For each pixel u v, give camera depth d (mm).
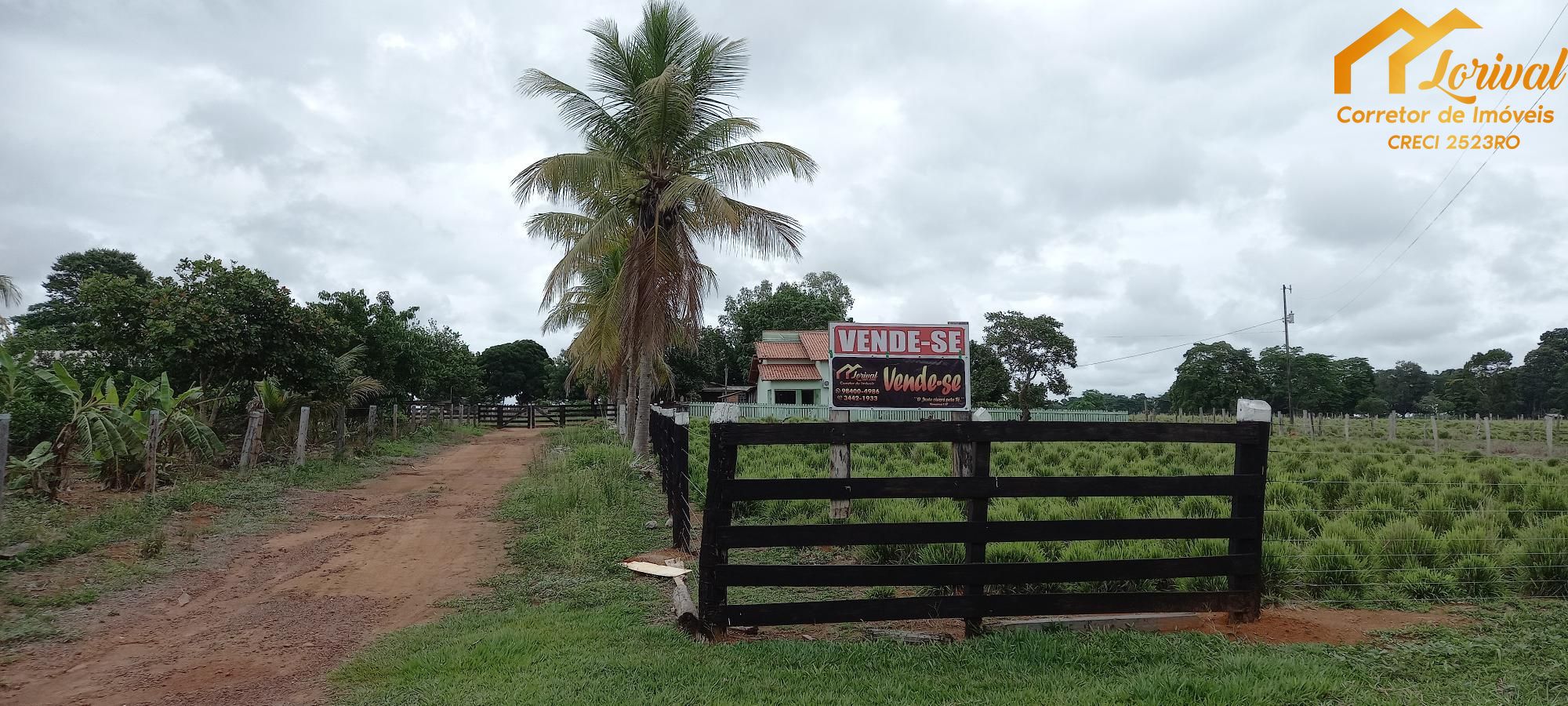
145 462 12016
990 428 5461
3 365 12141
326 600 6828
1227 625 5645
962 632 5715
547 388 61094
